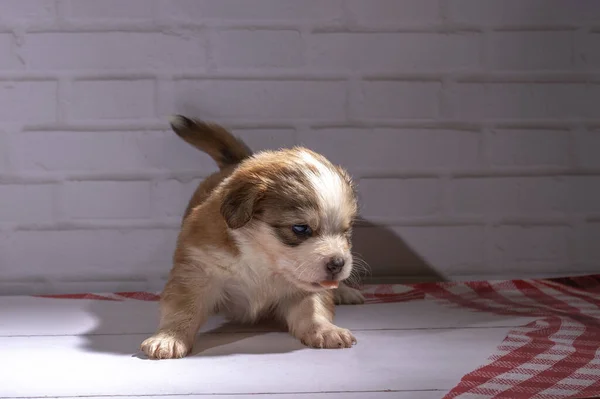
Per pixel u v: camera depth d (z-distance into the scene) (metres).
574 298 1.46
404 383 1.17
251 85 1.53
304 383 1.17
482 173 1.55
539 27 1.55
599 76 1.55
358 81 1.54
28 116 1.51
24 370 1.21
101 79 1.52
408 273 1.55
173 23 1.52
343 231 1.28
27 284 1.52
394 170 1.54
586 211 1.56
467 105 1.55
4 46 1.51
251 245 1.29
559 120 1.55
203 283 1.30
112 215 1.53
